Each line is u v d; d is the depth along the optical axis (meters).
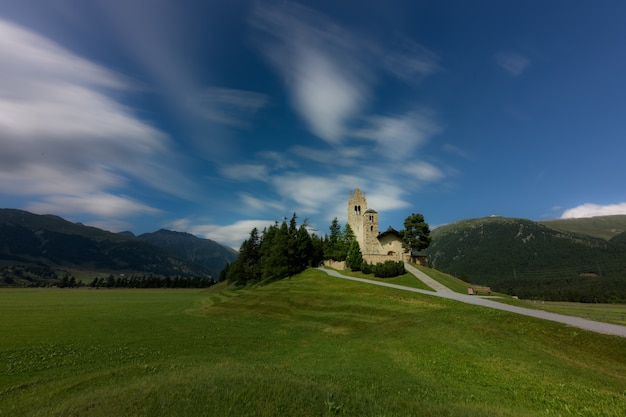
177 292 143.38
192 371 16.91
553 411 13.60
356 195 102.38
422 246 88.50
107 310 60.59
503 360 20.11
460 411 12.51
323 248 103.62
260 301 53.78
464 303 38.75
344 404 12.28
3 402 14.84
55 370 20.91
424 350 23.00
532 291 191.00
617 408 13.59
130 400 12.22
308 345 28.45
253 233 106.94
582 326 25.06
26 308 62.72
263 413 11.20
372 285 54.59
